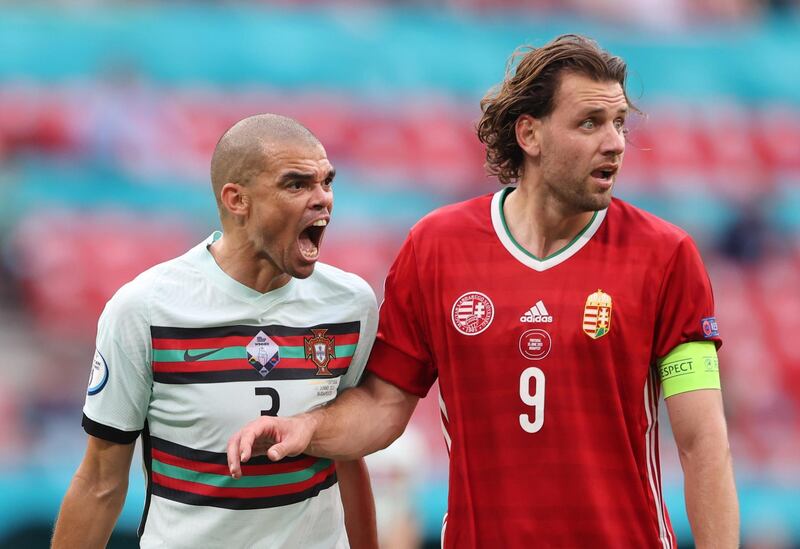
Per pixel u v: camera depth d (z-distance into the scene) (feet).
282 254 40.57
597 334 40.98
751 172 202.59
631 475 41.16
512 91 41.98
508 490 41.34
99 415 41.45
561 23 209.97
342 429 42.37
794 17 220.43
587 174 40.40
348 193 182.29
